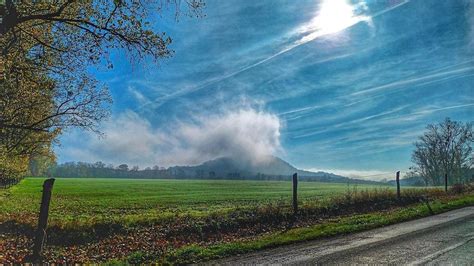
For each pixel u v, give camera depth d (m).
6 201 37.56
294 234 15.59
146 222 19.84
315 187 90.19
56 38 16.67
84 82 20.48
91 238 17.00
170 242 16.39
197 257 11.45
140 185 97.44
